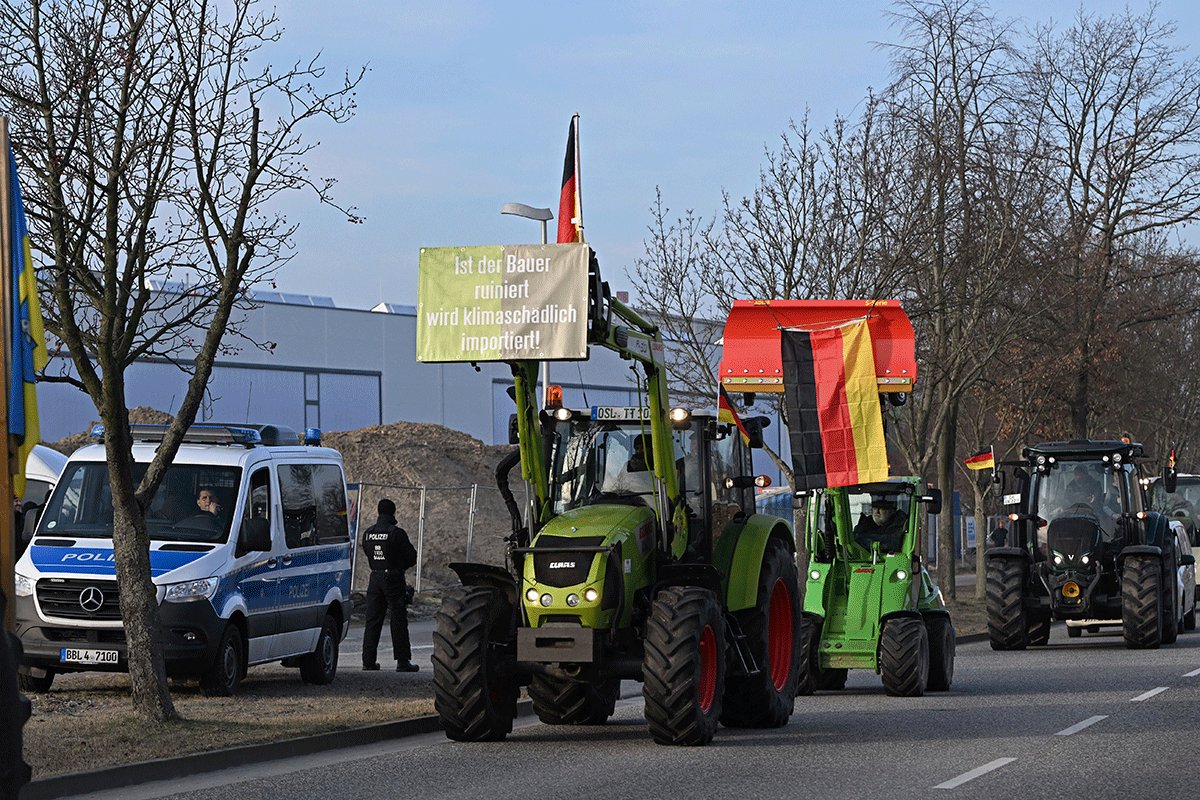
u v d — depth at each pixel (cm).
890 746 1445
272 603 1880
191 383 1542
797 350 1988
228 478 1859
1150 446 5662
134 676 1477
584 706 1664
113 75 1477
